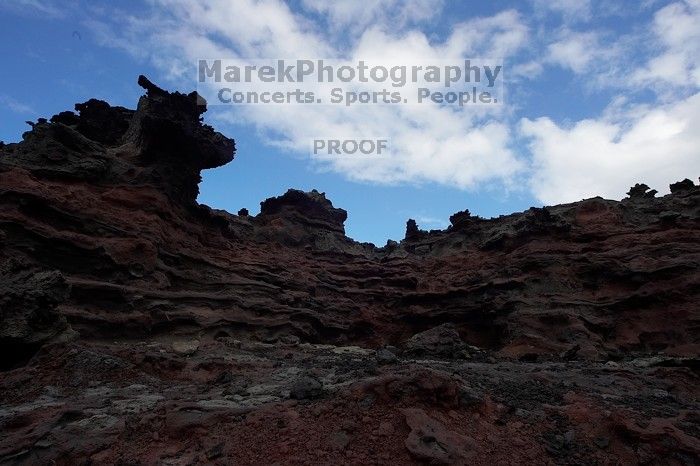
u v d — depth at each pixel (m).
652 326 28.08
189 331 25.91
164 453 9.45
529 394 13.34
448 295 39.69
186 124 31.42
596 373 18.16
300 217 51.41
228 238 38.78
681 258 29.94
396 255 50.09
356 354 26.14
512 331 31.67
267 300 32.88
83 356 15.79
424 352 26.22
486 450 9.55
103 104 35.88
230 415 10.92
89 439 9.84
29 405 12.38
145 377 15.59
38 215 23.23
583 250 35.19
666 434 10.23
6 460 8.94
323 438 9.65
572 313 30.17
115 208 27.14
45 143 26.55
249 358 20.67
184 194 32.94
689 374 19.30
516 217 45.22
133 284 24.86
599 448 10.27
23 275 17.89
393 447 9.34
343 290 42.19
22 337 15.79
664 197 37.69
